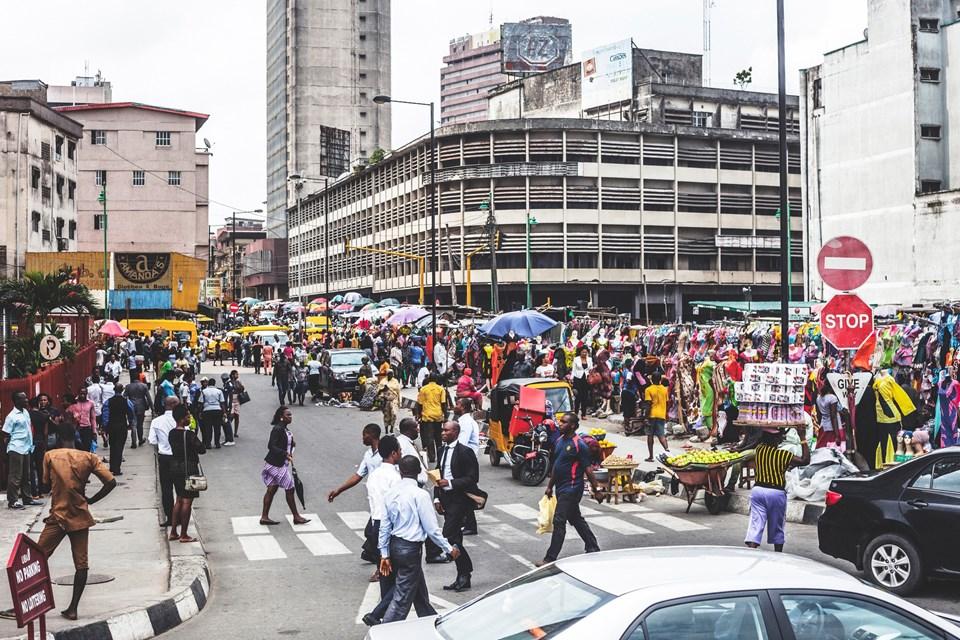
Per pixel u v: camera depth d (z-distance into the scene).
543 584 5.25
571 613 4.79
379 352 38.59
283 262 136.38
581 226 74.81
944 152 51.88
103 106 84.25
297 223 122.88
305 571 11.88
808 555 12.18
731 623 4.67
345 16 145.12
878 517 10.14
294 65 143.00
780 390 14.31
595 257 75.25
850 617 4.80
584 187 75.06
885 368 21.09
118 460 19.94
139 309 61.31
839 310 12.82
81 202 84.19
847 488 10.53
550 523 11.62
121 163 84.75
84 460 9.14
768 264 80.56
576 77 90.56
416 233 82.06
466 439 15.46
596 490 16.17
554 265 74.56
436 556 12.09
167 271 61.62
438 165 78.12
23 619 7.05
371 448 11.88
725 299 79.69
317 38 144.00
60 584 10.52
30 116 55.16
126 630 8.92
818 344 25.36
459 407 15.67
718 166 78.38
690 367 23.44
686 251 77.44
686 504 16.47
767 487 10.38
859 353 16.64
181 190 85.50
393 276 87.69
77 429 19.78
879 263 53.53
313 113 143.38
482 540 13.49
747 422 14.56
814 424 17.27
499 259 74.88
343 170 137.00
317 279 113.12
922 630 4.83
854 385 15.78
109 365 31.98
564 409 19.17
